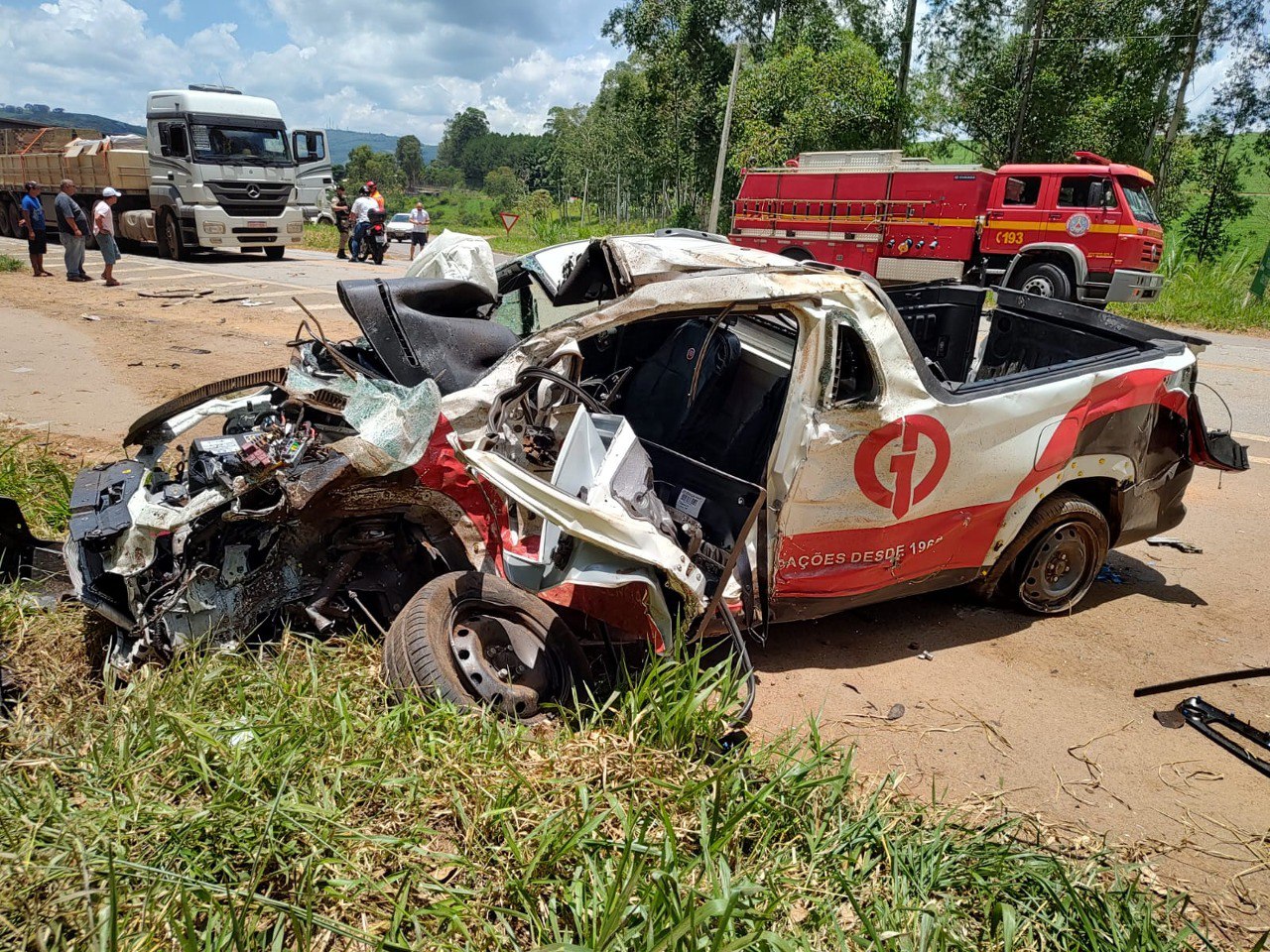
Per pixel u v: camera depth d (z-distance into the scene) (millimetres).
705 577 3623
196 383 8250
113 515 3240
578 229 30047
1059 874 2576
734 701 3178
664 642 3170
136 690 2857
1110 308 17391
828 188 18031
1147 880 2756
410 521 3451
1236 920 2637
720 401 4230
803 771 2777
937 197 16500
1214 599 5000
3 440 5945
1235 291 18875
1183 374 4566
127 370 8641
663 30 32719
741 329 4422
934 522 3977
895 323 3674
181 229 18891
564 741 2881
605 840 2408
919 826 2818
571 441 3102
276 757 2572
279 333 10930
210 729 2654
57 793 2365
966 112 27672
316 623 3256
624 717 2969
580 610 3367
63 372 8422
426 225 21719
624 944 2070
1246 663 4270
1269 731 3715
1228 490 6926
